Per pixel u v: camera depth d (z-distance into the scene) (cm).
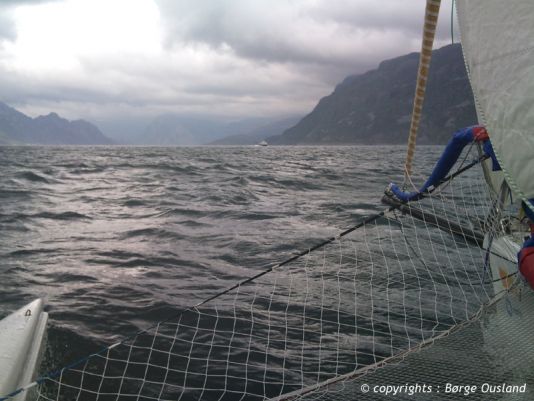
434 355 343
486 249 448
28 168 3384
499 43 259
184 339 539
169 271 840
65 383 435
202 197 1827
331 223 1277
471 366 323
